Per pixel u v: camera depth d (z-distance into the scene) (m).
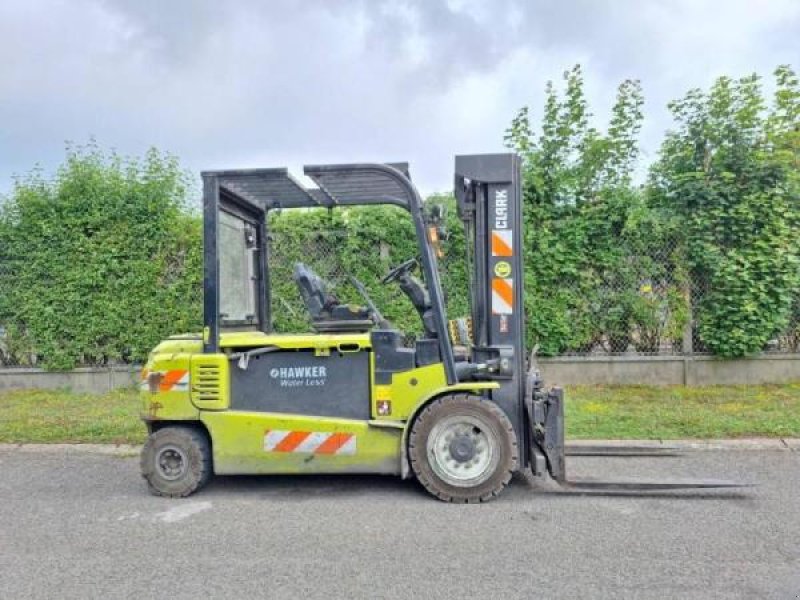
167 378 4.80
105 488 5.06
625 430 6.46
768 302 8.35
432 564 3.50
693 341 8.80
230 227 5.14
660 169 8.91
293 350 4.76
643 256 8.66
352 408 4.71
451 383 4.61
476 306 4.98
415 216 4.65
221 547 3.79
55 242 8.91
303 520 4.25
